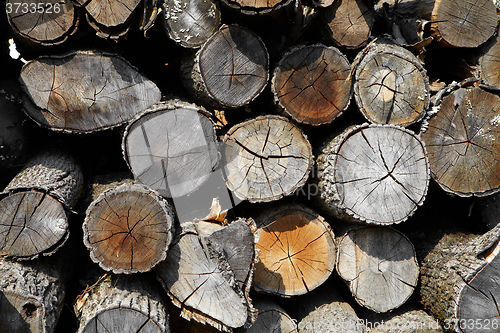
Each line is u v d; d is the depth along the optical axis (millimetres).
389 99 2795
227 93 2645
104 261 2324
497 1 3264
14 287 2262
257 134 2650
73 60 2611
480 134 2941
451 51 3363
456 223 3314
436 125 2910
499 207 3260
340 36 2898
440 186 2945
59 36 2568
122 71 2678
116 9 2479
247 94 2668
